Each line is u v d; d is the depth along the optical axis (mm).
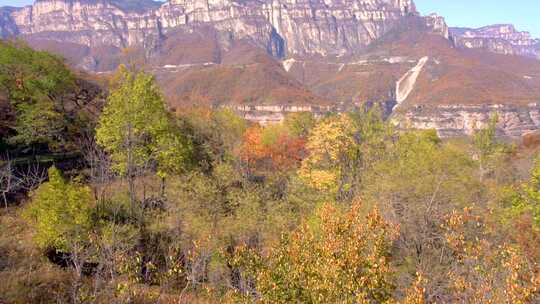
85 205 23906
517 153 62875
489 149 50531
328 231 15016
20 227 26578
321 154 39688
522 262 14797
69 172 35750
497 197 28984
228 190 34562
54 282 19094
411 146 40875
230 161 49500
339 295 12953
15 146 41250
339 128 39594
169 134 34969
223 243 25297
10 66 40938
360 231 14594
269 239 26219
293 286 13852
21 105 39500
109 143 33031
